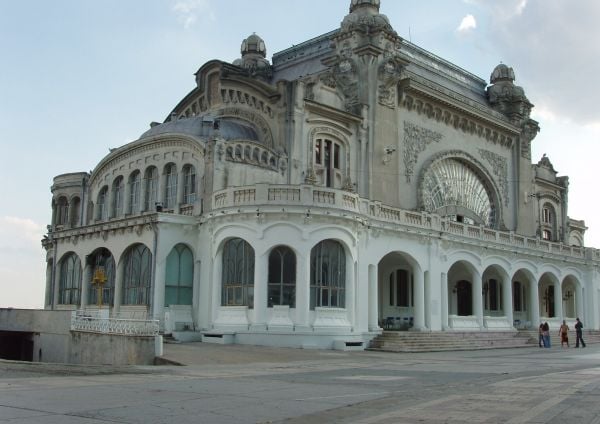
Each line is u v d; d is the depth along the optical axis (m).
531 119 65.62
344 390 15.95
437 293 43.97
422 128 53.16
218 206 37.56
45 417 11.42
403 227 41.69
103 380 18.09
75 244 44.88
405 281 49.69
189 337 36.22
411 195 50.97
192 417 11.68
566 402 12.95
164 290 37.53
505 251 50.59
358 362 27.27
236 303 35.91
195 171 42.66
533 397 13.85
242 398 14.25
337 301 36.16
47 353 33.12
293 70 59.50
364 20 49.28
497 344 44.16
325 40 58.66
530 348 43.00
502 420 10.88
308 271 34.94
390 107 49.31
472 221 57.88
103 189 51.41
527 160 65.19
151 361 24.84
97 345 28.45
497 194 60.72
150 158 46.28
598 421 10.66
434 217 44.53
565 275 58.16
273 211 35.19
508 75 66.38
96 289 42.47
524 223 63.38
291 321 34.53
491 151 61.09
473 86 66.31
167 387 16.28
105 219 50.50
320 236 35.47
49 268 50.00
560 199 73.50
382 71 48.84
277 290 35.12
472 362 27.70
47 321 33.66
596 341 54.19
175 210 41.94
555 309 57.12
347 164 45.78
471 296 54.97
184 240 38.69
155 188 45.78
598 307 61.47
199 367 23.27
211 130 43.97
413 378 19.48
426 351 37.66
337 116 45.44
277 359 27.66
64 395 14.41
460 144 57.22
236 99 47.25
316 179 43.53
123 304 39.81
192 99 52.28
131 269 39.78
